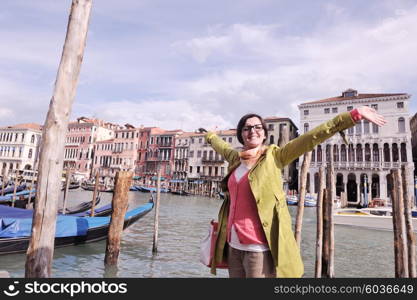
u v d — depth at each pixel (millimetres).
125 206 7320
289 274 1821
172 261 7848
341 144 37562
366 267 8391
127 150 58125
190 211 22266
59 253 7758
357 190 35844
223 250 2172
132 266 7250
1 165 63625
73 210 12398
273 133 41969
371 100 35844
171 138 55031
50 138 2766
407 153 33469
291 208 29766
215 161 49281
